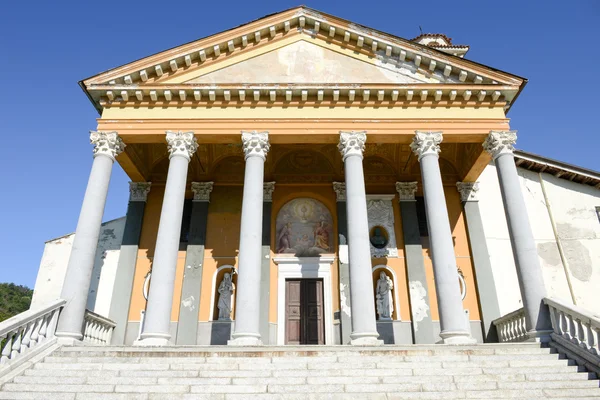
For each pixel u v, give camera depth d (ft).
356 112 48.73
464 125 48.26
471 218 58.80
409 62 51.70
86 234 42.29
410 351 32.48
